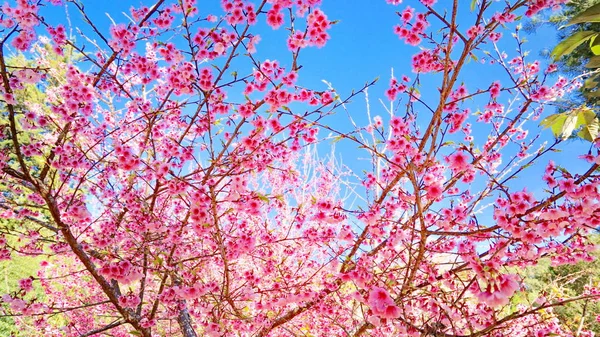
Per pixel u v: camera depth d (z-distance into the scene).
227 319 3.72
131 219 4.09
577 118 1.79
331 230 3.55
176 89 3.06
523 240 2.38
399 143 2.83
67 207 3.36
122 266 3.06
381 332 4.06
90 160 3.35
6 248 3.62
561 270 6.36
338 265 3.88
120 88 3.26
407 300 2.96
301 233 4.11
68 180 3.57
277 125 2.99
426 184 2.80
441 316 2.92
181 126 3.69
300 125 3.12
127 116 4.15
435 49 2.87
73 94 2.85
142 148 3.79
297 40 2.65
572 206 2.25
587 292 4.21
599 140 2.00
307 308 3.72
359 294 2.84
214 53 2.85
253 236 3.51
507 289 1.97
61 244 3.85
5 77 2.65
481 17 2.57
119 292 3.96
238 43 2.73
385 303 2.27
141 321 3.77
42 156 3.13
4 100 2.67
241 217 4.52
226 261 3.25
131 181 3.39
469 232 2.57
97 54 3.23
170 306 4.00
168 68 3.07
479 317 3.11
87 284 6.16
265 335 3.91
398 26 2.80
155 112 3.16
